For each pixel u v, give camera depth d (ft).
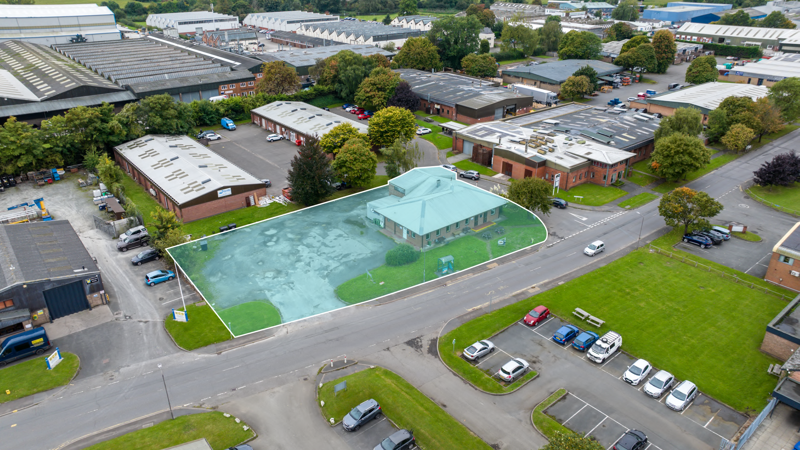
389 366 172.55
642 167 345.31
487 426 149.07
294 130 389.80
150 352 179.83
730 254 240.32
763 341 176.65
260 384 165.48
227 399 159.63
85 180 326.03
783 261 212.84
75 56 608.19
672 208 244.83
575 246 247.09
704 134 379.14
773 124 376.89
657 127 381.40
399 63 586.86
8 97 389.39
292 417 153.07
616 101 484.74
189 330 188.85
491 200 247.29
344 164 293.84
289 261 223.92
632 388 163.43
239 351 179.63
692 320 194.18
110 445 142.51
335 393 159.74
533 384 165.17
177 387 164.45
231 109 451.53
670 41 604.49
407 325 192.44
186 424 149.38
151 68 539.29
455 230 236.84
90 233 262.06
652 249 244.01
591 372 170.40
